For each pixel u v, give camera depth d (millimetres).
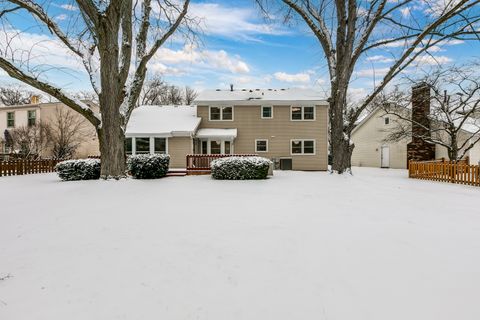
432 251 3525
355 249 3592
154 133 20922
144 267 3057
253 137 23656
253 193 8094
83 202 6660
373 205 6434
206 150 23469
